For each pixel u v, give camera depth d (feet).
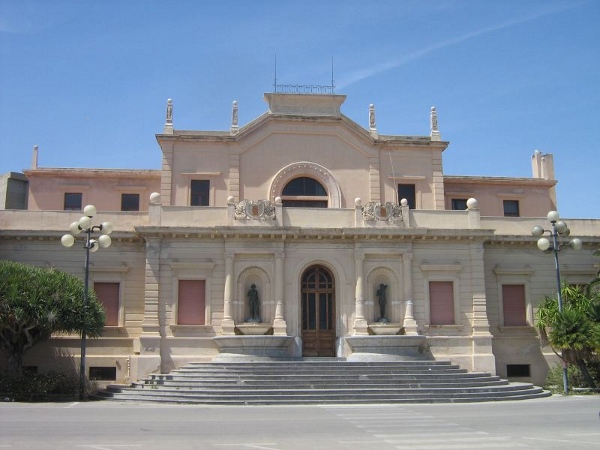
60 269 132.26
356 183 143.54
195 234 128.98
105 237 109.70
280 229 128.98
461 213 136.05
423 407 92.63
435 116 148.87
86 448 51.65
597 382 123.85
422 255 133.90
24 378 108.37
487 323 131.75
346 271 131.64
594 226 145.59
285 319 128.57
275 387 106.01
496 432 63.21
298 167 142.51
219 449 51.88
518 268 139.85
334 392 103.19
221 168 141.90
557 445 54.60
